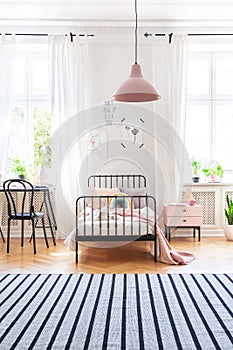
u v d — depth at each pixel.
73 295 3.28
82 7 5.05
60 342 2.41
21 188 5.32
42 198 5.80
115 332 2.56
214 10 5.18
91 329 2.61
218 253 4.76
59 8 5.07
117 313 2.89
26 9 5.09
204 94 6.31
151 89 3.97
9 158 6.20
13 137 6.22
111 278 3.75
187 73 5.84
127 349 2.32
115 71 5.90
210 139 6.31
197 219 5.57
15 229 5.83
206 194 5.88
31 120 6.23
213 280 3.67
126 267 4.16
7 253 4.79
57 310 2.95
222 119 6.30
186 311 2.93
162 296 3.25
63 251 4.90
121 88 4.00
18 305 3.05
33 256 4.64
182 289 3.42
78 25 5.68
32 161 6.23
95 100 5.90
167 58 5.73
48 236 5.86
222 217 5.87
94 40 5.75
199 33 5.76
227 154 6.32
